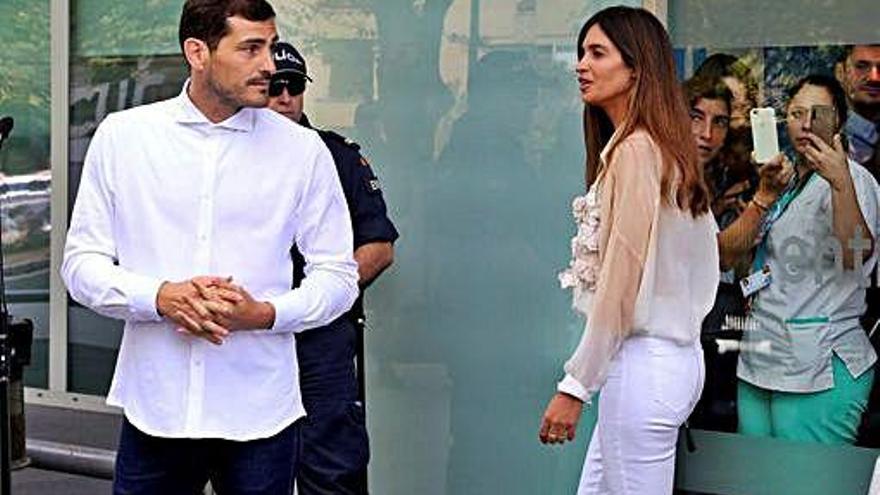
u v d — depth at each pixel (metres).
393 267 6.99
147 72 8.02
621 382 4.77
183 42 4.25
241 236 4.28
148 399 4.32
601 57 4.88
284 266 4.38
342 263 4.49
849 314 5.98
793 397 6.10
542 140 6.61
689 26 6.18
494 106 6.71
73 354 8.40
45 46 8.34
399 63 6.93
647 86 4.79
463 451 6.86
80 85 8.24
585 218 4.86
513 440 6.74
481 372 6.80
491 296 6.76
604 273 4.67
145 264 4.27
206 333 4.15
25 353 6.55
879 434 5.95
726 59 6.12
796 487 6.11
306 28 7.16
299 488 5.81
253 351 4.31
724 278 6.18
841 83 5.93
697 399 4.97
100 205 4.33
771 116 6.05
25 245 8.48
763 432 6.16
